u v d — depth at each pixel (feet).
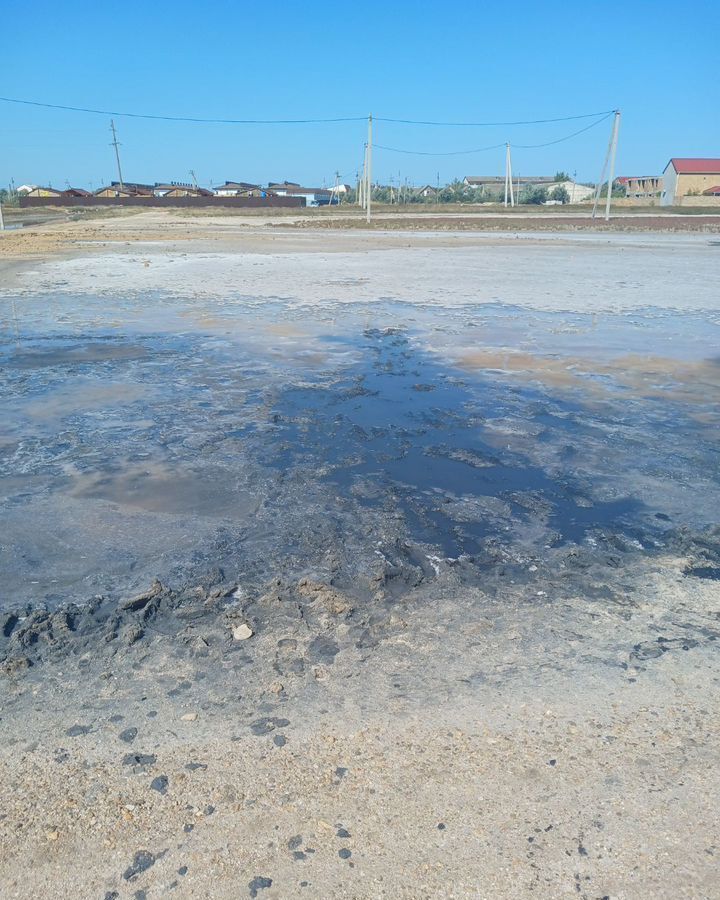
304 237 122.01
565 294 52.54
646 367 30.91
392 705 10.41
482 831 8.32
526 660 11.47
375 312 43.93
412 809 8.62
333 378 28.58
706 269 70.69
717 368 30.78
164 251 88.43
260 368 29.99
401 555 14.74
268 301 47.65
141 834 8.32
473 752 9.50
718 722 10.08
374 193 410.72
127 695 10.68
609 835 8.27
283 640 11.96
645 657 11.55
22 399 25.44
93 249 90.68
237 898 7.57
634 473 19.22
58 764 9.36
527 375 29.48
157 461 19.69
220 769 9.24
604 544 15.40
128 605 12.93
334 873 7.82
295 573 14.03
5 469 19.13
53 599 13.25
